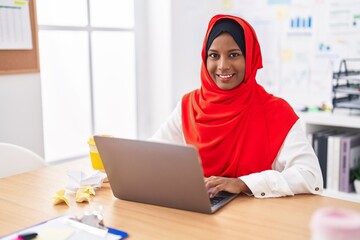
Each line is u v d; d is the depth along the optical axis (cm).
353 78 273
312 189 135
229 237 103
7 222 114
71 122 295
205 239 102
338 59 287
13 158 178
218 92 166
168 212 119
